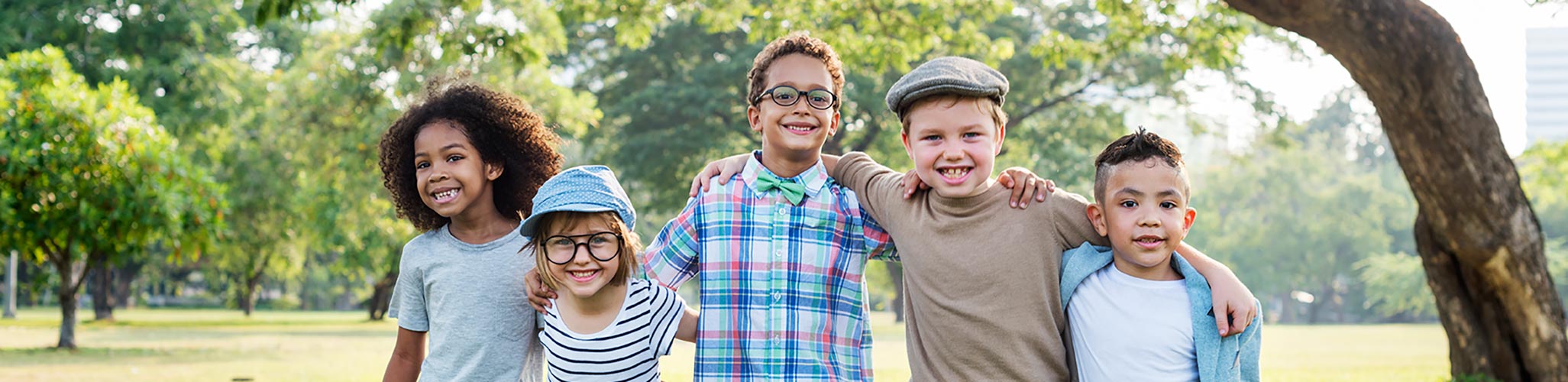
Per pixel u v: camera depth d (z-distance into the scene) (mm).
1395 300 48312
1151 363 2934
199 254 14953
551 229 3014
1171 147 2947
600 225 3004
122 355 13719
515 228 3346
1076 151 25969
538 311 3182
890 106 3068
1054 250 3027
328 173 23359
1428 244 7898
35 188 12961
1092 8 23406
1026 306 2961
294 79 22344
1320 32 6715
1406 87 6805
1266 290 54875
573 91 25938
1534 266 7402
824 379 3127
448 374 3146
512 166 3369
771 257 3188
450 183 3176
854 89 22094
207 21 23438
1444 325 7988
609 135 25484
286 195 24391
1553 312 7512
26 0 22062
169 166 13898
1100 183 2988
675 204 25031
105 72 22016
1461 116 6871
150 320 30484
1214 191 54531
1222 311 2918
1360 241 51969
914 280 3061
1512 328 7641
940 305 2990
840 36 10891
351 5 7984
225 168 24375
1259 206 54438
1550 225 51094
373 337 20172
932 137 2920
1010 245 2967
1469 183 7082
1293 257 52469
